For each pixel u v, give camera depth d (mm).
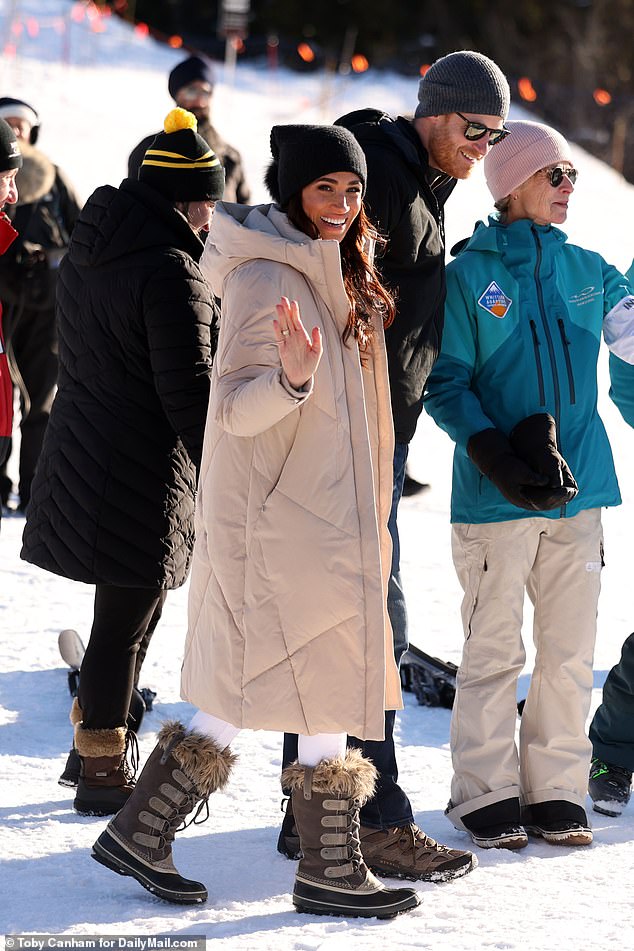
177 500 7406
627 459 20000
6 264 13938
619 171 60656
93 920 6086
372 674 6012
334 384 6027
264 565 5996
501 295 7629
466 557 7676
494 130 7477
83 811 7508
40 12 47125
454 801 7574
